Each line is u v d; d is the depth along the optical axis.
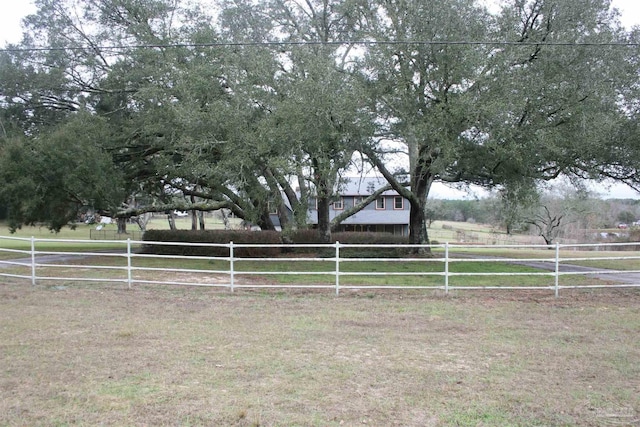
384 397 5.12
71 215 21.05
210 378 5.63
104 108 23.19
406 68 15.30
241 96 15.73
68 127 18.14
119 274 14.62
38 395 5.08
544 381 5.66
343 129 14.91
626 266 19.23
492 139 14.08
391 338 7.54
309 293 11.57
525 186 17.69
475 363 6.33
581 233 54.59
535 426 4.48
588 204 50.75
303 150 15.31
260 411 4.71
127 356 6.44
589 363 6.34
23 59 21.42
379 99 15.73
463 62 13.88
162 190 28.70
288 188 22.09
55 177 17.84
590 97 14.48
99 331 7.76
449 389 5.38
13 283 12.61
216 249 24.91
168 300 10.51
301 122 14.41
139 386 5.35
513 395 5.21
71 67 21.92
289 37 20.69
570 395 5.23
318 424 4.44
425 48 14.82
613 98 15.09
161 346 6.93
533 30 16.52
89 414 4.62
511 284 13.59
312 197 18.02
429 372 5.95
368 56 15.77
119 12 21.12
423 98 15.41
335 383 5.52
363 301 10.60
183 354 6.55
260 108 16.55
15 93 21.73
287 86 16.36
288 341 7.27
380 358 6.51
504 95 13.70
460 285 13.38
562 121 15.52
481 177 20.28
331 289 12.15
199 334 7.62
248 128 15.90
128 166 24.28
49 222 21.62
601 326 8.44
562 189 49.25
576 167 19.03
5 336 7.41
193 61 17.62
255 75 16.27
